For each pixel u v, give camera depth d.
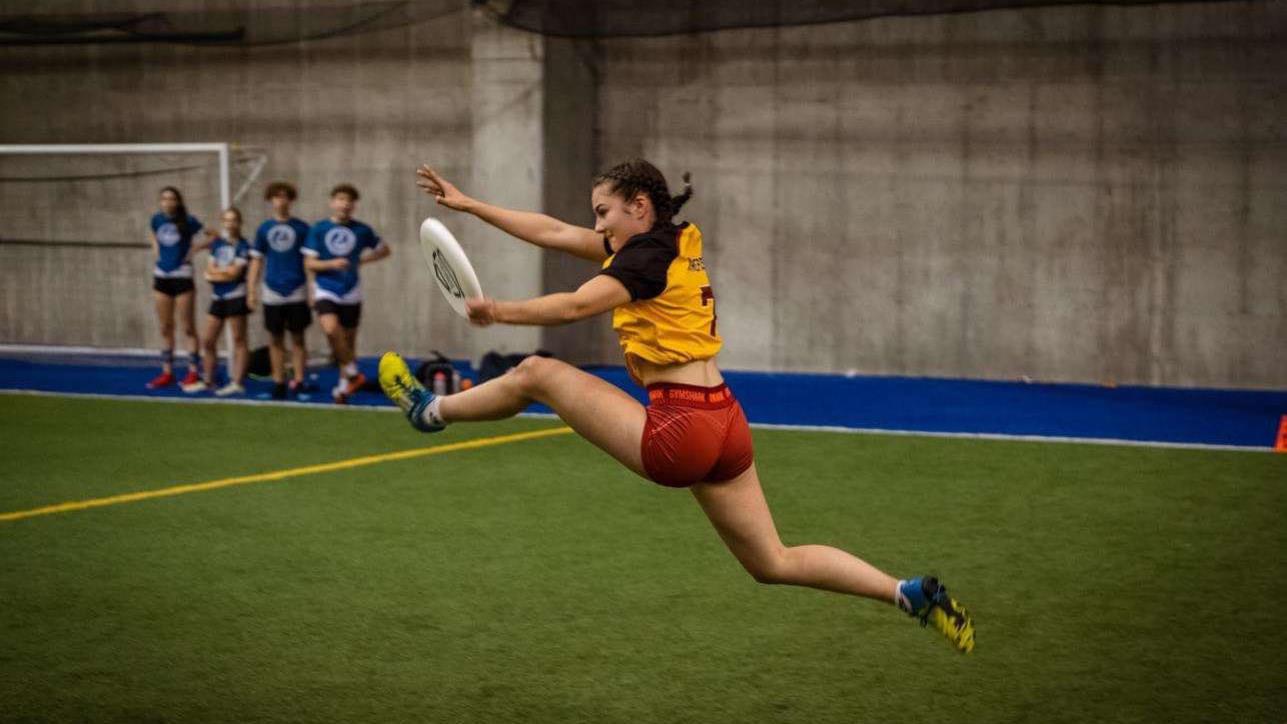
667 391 3.68
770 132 14.17
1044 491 7.61
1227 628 4.97
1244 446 9.20
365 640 4.84
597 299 3.51
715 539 6.43
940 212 13.72
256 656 4.66
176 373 13.76
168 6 15.87
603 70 14.68
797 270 14.23
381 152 15.39
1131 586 5.58
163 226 12.44
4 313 16.66
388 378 4.05
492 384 3.93
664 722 4.02
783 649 4.73
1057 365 13.50
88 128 16.34
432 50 15.08
